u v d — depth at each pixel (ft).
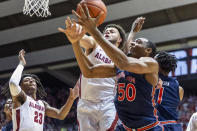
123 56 8.16
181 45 51.78
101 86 11.68
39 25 53.36
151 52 9.67
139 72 8.54
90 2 9.11
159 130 9.09
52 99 64.90
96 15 9.15
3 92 15.65
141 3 46.70
